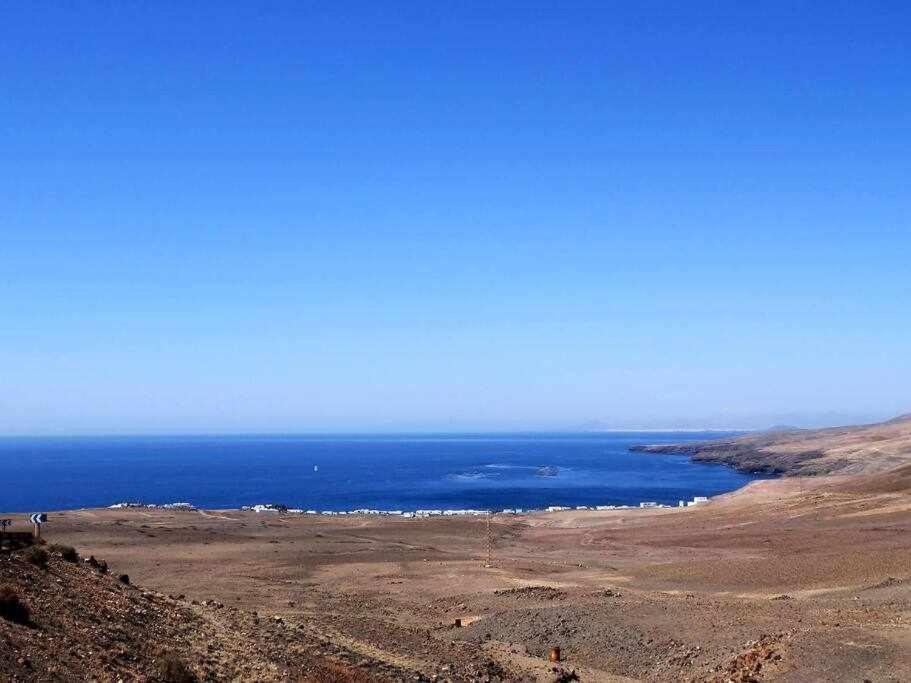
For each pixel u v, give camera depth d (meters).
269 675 22.16
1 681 15.73
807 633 30.53
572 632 35.75
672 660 31.34
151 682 18.75
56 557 26.83
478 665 30.12
